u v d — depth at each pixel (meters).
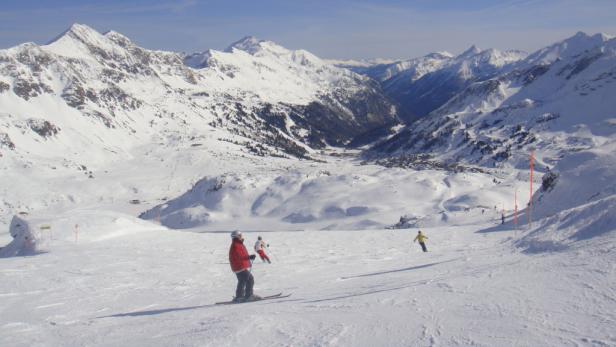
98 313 13.15
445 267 13.73
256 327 8.01
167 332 9.12
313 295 12.02
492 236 31.06
